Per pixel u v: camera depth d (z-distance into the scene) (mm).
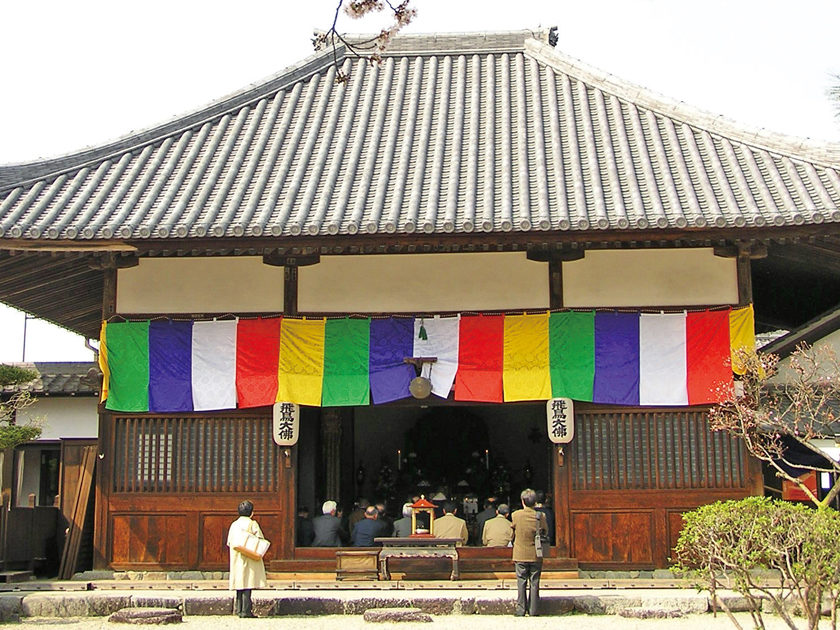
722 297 15500
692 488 15172
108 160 17703
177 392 15797
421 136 18203
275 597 13531
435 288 15938
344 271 16047
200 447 15781
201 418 15852
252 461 15703
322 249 15570
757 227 14250
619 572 15039
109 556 15539
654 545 15086
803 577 9789
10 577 16469
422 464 23344
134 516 15641
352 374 15750
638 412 15453
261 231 14602
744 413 13977
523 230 14383
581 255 15734
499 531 15250
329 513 16000
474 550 15172
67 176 17016
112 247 15125
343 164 17281
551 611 13227
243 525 13250
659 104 18375
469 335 15703
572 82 20188
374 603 13383
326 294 16016
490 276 15906
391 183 16469
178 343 15930
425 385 15477
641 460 15328
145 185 16719
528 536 13047
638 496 15234
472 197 15469
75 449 19719
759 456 13641
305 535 15844
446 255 16016
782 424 13734
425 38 21922
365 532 15844
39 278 17453
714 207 14711
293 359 15781
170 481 15703
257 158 17531
